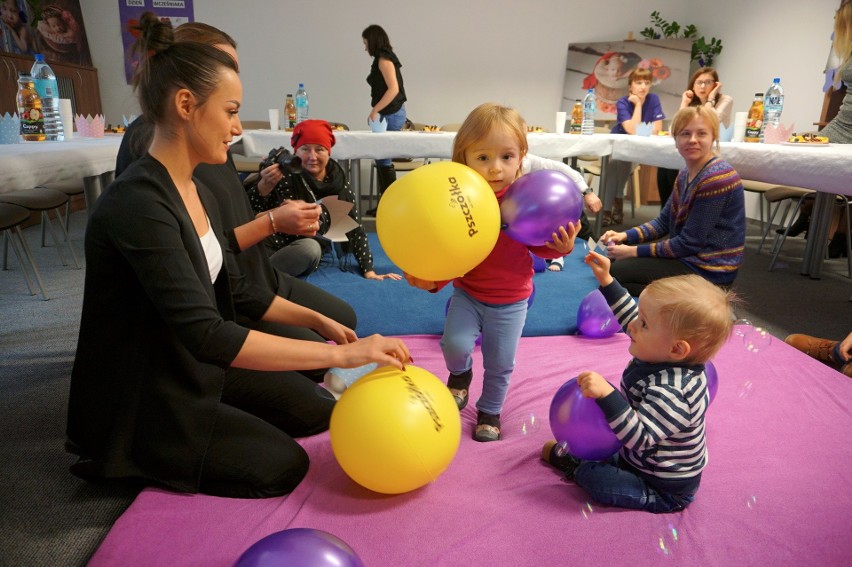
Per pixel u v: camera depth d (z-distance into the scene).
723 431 1.39
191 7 5.70
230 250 1.35
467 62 6.13
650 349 1.04
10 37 4.48
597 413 1.05
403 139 3.45
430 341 1.95
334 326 1.33
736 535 1.02
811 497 1.13
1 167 1.32
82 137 2.81
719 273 2.29
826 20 4.53
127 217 0.96
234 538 0.99
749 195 5.33
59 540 1.10
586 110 4.05
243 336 0.99
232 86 1.01
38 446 1.44
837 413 1.48
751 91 5.45
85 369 1.08
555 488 1.15
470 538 1.00
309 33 5.89
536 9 6.04
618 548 0.98
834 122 3.18
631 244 2.58
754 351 1.86
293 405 1.34
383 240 1.14
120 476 1.10
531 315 2.20
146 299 1.04
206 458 1.11
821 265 3.22
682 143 2.28
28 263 3.29
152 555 0.95
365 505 1.09
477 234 1.09
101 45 5.65
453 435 1.08
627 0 6.09
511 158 1.27
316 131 2.53
